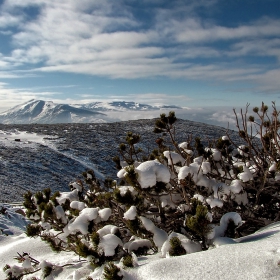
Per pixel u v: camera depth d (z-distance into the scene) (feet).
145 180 8.59
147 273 7.02
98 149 101.40
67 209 12.81
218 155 14.34
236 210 11.58
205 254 7.13
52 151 88.84
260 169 13.15
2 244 19.08
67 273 10.64
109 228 10.88
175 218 11.05
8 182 57.98
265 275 5.75
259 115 13.01
